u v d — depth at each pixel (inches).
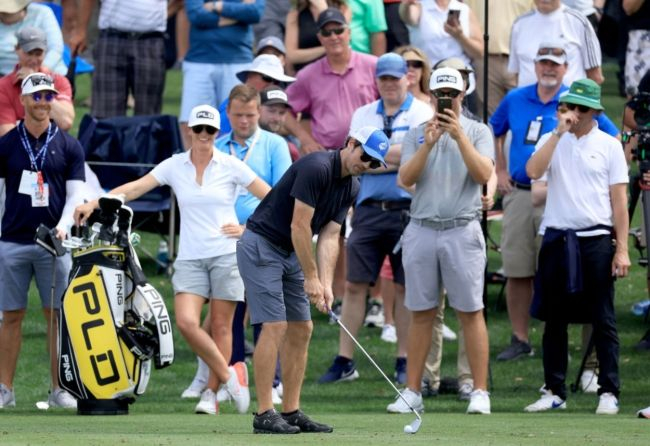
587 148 1355.8
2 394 1411.2
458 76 1309.1
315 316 1867.6
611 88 2854.3
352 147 1079.0
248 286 1109.7
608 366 1344.7
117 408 1305.4
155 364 1301.7
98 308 1280.8
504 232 1637.6
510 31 1881.2
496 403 1437.0
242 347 1403.8
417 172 1322.6
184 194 1327.5
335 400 1475.1
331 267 1119.0
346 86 1704.0
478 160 1305.4
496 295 1950.1
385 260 1742.1
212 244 1322.6
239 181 1338.6
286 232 1103.6
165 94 2940.5
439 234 1331.2
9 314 1407.5
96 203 1295.5
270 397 1093.1
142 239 2177.7
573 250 1341.0
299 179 1077.1
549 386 1385.3
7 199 1389.0
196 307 1321.4
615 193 1350.9
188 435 1039.6
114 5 2025.1
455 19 1852.9
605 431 1103.6
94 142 1925.4
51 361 1407.5
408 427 1073.5
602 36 2236.7
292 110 1723.7
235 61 1963.6
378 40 1963.6
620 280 1979.6
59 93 1583.4
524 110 1595.7
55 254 1344.7
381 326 1828.2
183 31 2308.1
